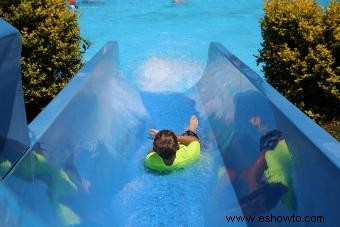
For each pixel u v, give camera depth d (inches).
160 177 194.2
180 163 196.9
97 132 193.9
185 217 169.8
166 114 268.8
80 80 188.2
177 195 182.1
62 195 140.9
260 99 170.4
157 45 435.5
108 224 160.6
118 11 580.4
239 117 200.8
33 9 259.6
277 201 141.3
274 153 150.5
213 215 167.9
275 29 261.1
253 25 503.2
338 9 251.0
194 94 295.4
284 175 139.4
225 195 175.0
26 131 122.8
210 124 240.5
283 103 153.7
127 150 216.7
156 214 171.6
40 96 267.3
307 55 253.8
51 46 262.7
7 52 109.9
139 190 185.6
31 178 122.5
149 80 334.6
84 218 148.7
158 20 534.3
